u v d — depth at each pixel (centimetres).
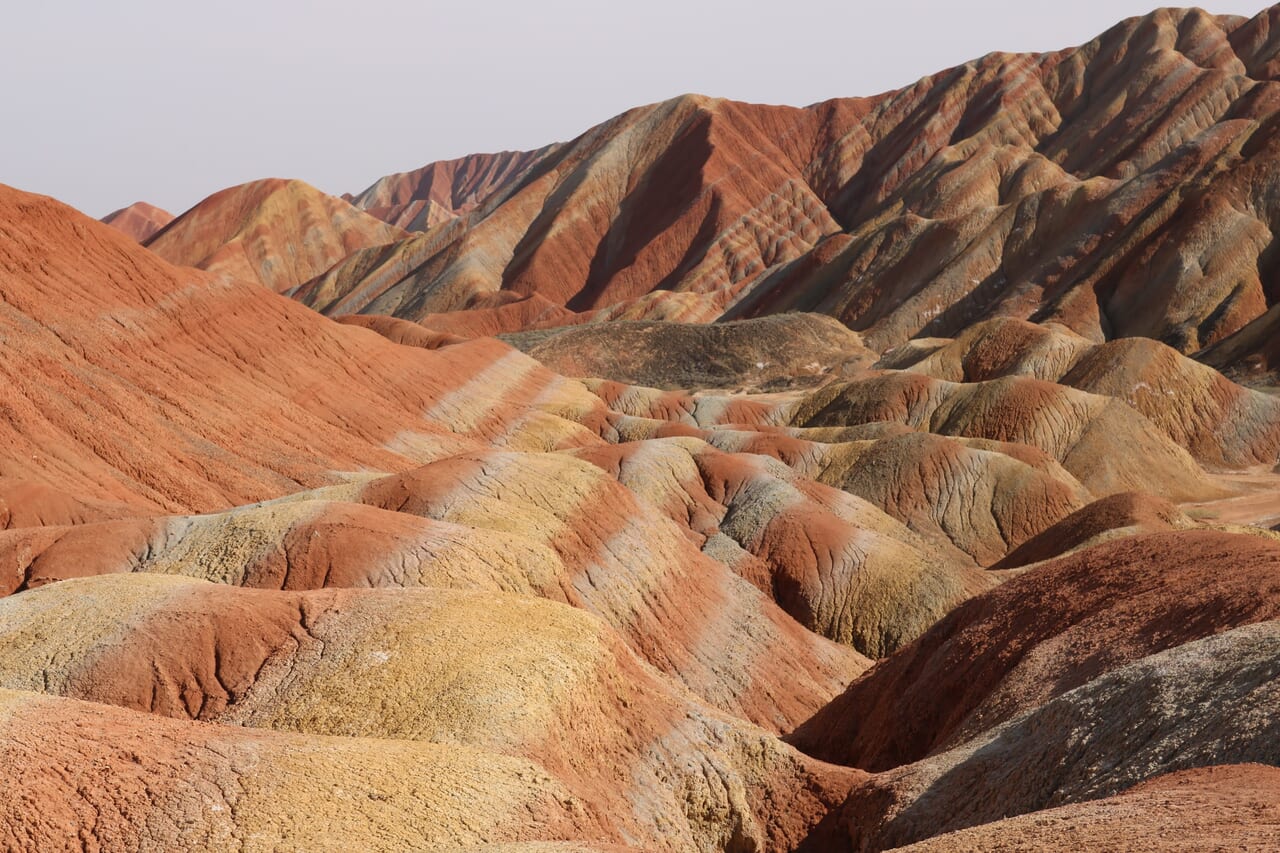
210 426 5744
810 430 8981
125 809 1708
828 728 3500
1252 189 14062
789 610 5053
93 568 3372
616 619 3956
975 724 2700
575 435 8344
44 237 5962
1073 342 11438
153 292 6353
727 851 2530
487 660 2481
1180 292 13288
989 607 3291
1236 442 10212
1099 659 2572
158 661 2536
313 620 2670
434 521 3634
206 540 3459
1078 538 5272
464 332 18225
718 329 15125
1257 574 2536
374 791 1852
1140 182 15212
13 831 1605
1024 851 1434
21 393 5016
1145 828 1395
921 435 7731
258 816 1727
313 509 3541
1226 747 1716
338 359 7431
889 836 2253
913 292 16050
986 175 18975
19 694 2030
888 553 5250
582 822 2009
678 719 2742
